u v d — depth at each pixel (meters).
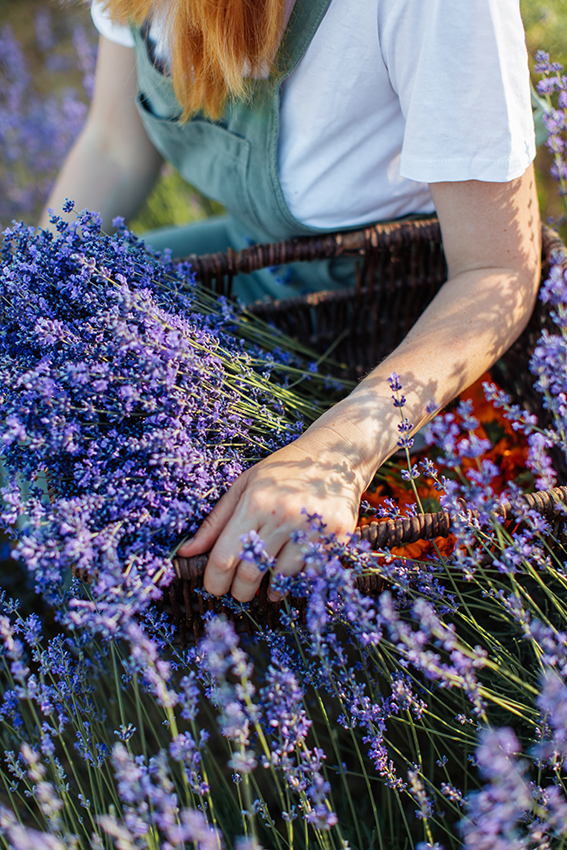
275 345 1.54
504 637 1.39
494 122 1.28
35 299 1.29
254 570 1.22
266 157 1.45
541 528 1.22
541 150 2.06
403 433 1.25
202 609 1.28
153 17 1.37
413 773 1.22
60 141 2.53
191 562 1.24
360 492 1.25
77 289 1.29
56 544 1.19
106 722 1.50
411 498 1.45
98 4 1.45
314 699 1.50
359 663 1.31
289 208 1.50
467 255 1.35
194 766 1.20
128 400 1.24
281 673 1.18
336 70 1.36
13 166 2.63
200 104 1.42
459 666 1.17
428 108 1.29
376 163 1.45
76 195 1.66
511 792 1.12
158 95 1.49
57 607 1.35
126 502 1.23
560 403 1.22
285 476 1.23
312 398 1.51
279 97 1.40
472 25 1.26
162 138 1.57
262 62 1.35
